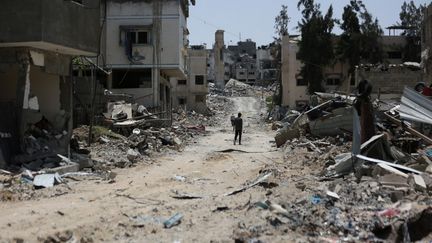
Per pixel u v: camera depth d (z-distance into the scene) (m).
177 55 41.53
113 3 41.53
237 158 21.53
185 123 47.22
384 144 14.05
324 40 55.53
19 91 16.83
